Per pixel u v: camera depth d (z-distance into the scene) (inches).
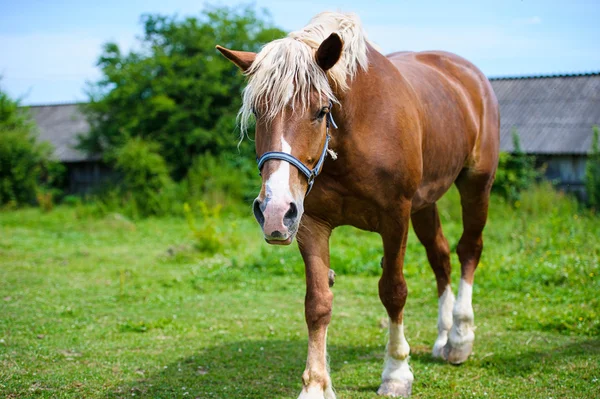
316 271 123.3
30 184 844.6
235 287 287.4
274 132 104.0
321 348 120.8
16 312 225.0
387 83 128.3
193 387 144.2
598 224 429.7
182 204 711.1
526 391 139.8
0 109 861.2
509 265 292.8
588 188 601.0
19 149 829.2
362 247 363.9
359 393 140.0
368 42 133.8
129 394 138.2
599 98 722.8
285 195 100.0
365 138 121.6
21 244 444.8
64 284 289.0
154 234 534.9
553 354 166.7
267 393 140.9
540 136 684.1
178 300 254.2
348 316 222.2
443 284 177.8
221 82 795.4
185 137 772.0
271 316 224.1
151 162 729.0
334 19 124.6
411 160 128.0
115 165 775.7
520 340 183.8
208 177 737.6
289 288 280.1
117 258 383.9
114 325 209.9
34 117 1096.2
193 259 372.5
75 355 170.4
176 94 787.4
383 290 135.6
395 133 124.8
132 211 701.9
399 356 140.8
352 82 120.0
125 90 783.7
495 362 162.7
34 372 152.0
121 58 816.9
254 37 818.2
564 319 199.2
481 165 173.6
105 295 264.5
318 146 108.3
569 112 713.0
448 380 150.3
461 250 176.7
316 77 106.4
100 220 620.7
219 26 813.2
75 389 140.6
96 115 890.7
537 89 775.1
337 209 127.3
